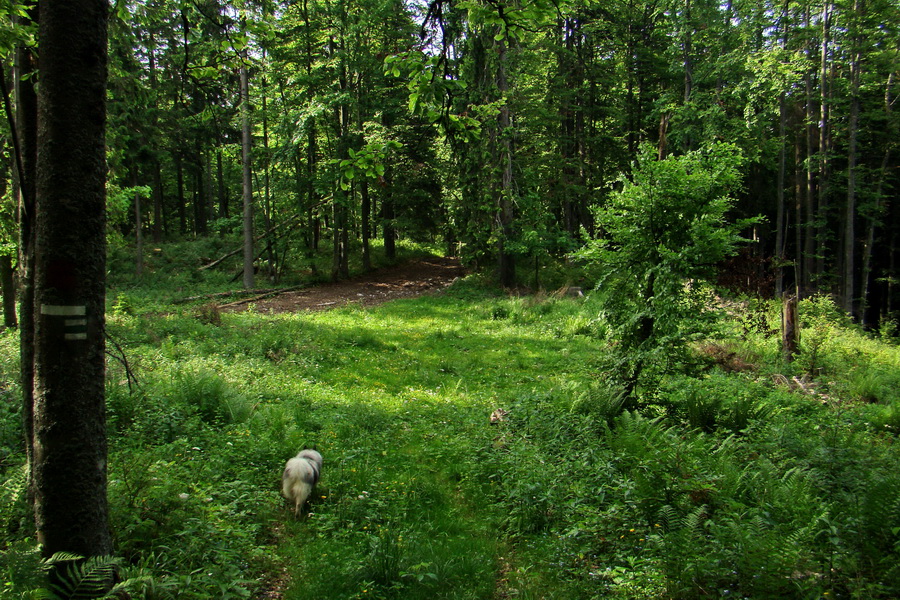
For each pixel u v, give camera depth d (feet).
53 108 9.56
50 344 9.67
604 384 26.81
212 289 78.74
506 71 76.33
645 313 25.02
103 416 10.50
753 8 75.00
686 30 74.95
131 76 26.40
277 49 80.12
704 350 42.01
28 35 12.85
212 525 14.39
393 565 14.34
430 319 62.75
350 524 17.12
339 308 67.51
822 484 17.08
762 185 100.42
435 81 13.03
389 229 108.37
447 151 84.28
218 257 96.43
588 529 15.55
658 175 25.02
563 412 26.32
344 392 33.58
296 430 23.91
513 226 81.41
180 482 15.78
